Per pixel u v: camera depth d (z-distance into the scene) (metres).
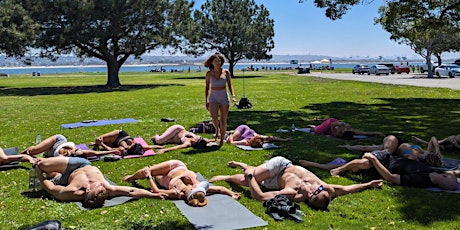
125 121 13.47
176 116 14.72
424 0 19.41
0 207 5.47
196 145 9.11
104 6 31.34
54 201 5.66
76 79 53.59
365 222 4.90
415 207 5.35
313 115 14.54
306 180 5.66
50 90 31.69
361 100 19.77
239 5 53.12
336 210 5.29
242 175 6.32
